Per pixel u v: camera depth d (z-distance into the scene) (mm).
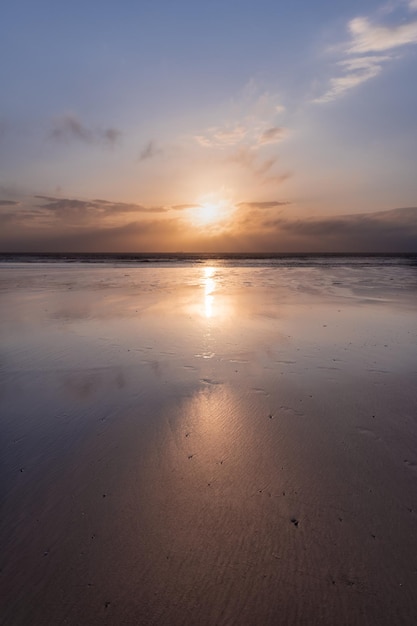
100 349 6703
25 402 4492
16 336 7645
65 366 5785
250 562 2225
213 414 4160
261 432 3760
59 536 2416
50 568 2184
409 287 17562
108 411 4242
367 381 5141
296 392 4766
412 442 3553
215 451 3422
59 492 2850
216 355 6344
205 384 5043
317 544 2348
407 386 4949
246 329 8312
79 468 3160
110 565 2201
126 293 14984
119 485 2938
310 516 2590
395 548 2309
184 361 6023
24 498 2779
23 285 17984
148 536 2420
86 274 26078
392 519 2551
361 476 3031
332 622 1880
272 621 1892
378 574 2133
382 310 10805
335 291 15945
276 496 2799
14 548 2322
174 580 2109
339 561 2223
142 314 10156
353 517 2574
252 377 5309
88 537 2408
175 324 8828
